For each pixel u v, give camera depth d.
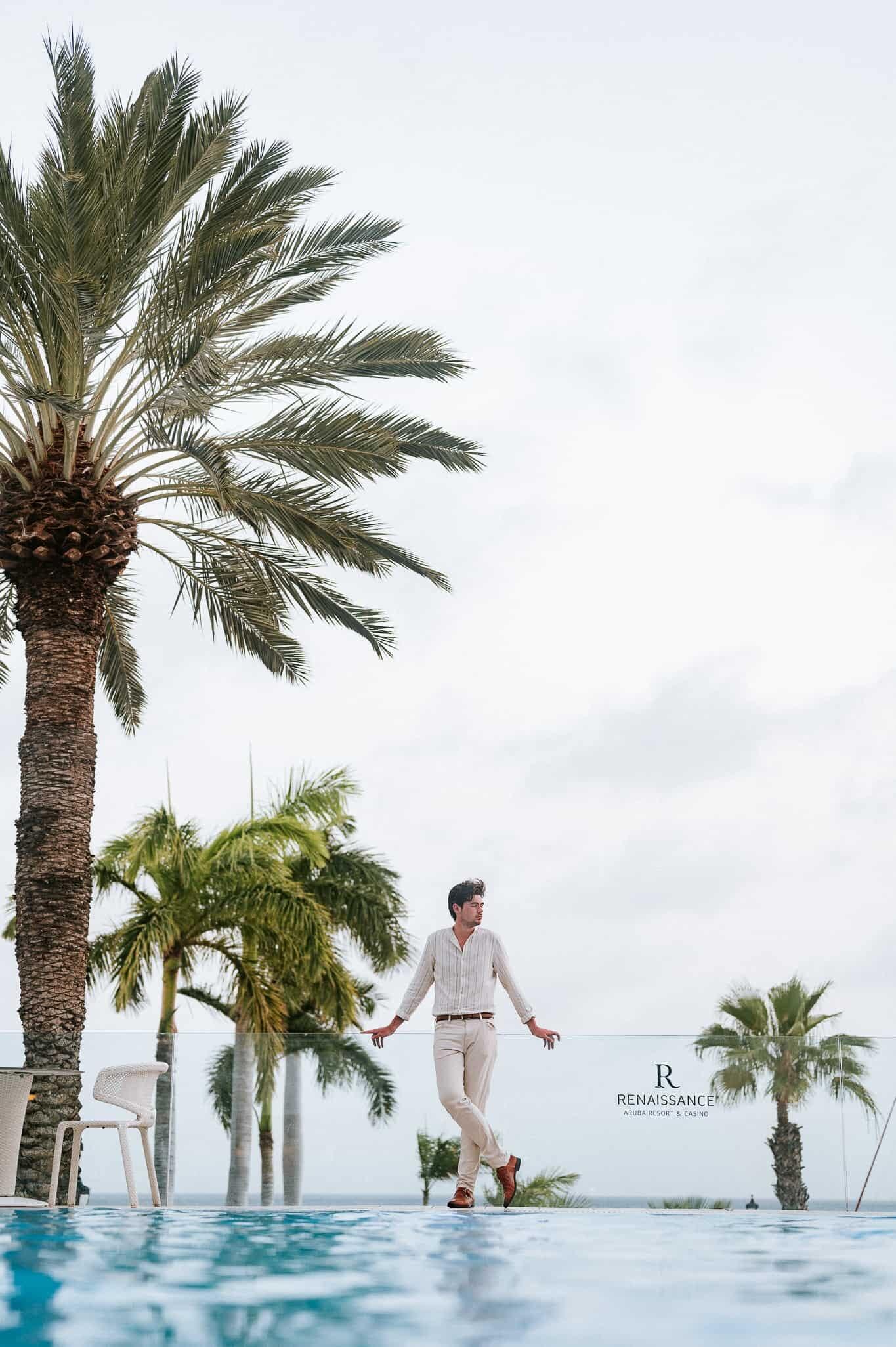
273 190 12.69
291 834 21.58
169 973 21.05
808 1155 10.36
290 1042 10.66
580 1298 4.45
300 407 13.12
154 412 11.88
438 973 8.44
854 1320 4.02
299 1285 4.71
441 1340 3.68
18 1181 10.50
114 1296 4.44
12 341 12.83
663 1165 10.33
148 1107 9.24
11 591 14.98
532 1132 10.34
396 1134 10.48
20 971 11.89
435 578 14.19
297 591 14.41
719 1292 4.61
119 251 11.91
